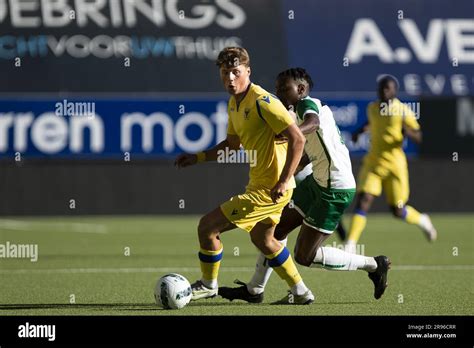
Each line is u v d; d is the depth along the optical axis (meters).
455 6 65.69
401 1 65.69
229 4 64.25
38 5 62.38
